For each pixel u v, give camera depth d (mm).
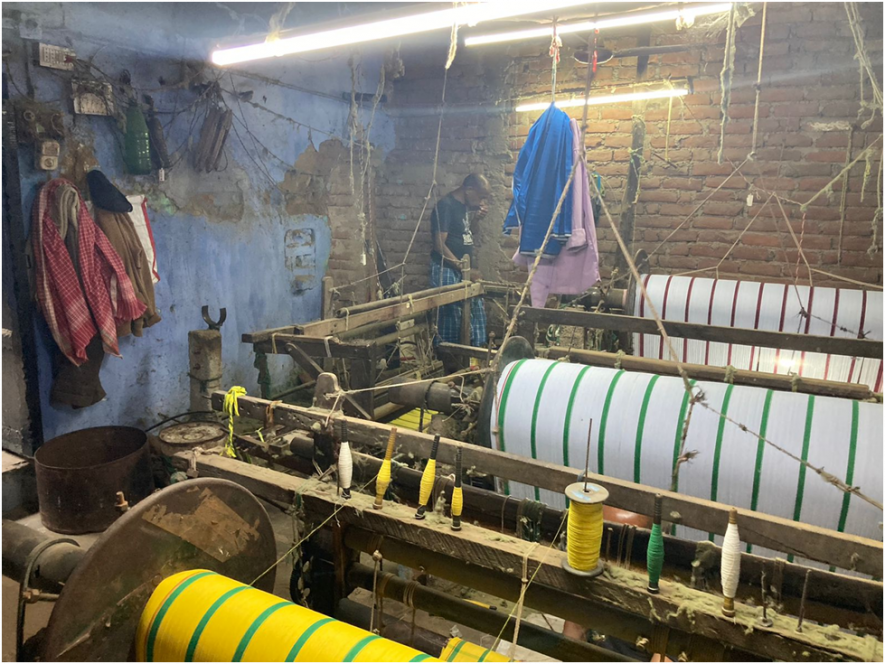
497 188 3586
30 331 3023
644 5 1980
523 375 2197
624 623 1354
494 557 1414
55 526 2713
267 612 1221
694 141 3781
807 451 1758
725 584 1202
